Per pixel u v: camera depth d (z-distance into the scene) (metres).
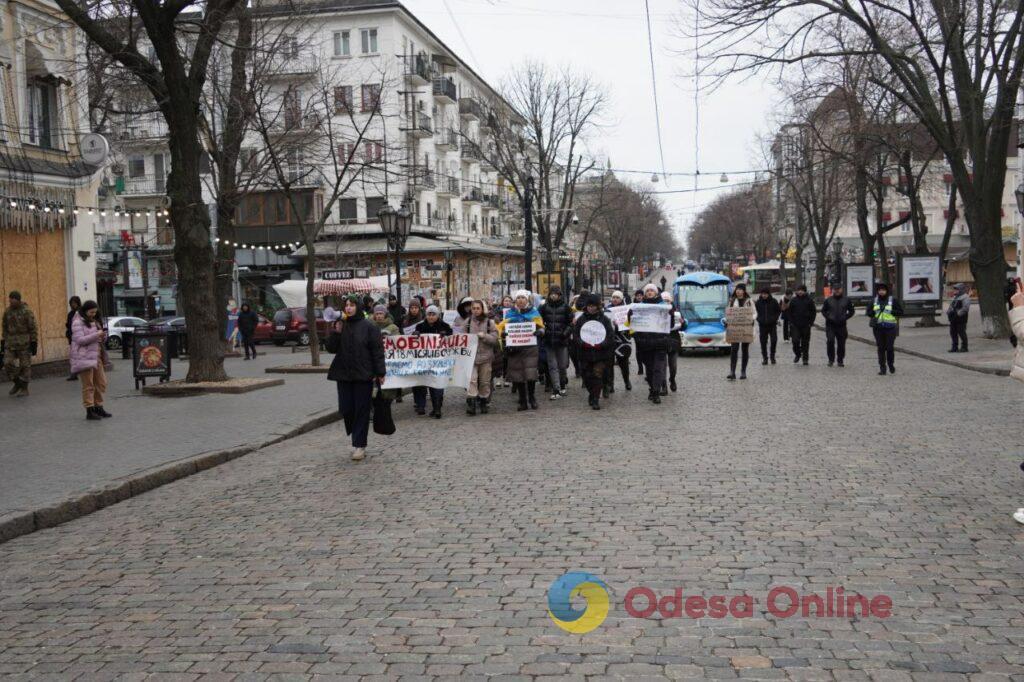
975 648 4.49
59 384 19.72
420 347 14.23
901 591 5.34
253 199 50.41
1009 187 67.12
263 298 50.44
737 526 6.89
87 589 5.95
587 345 14.55
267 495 8.79
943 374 18.91
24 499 8.28
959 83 25.77
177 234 17.78
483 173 70.19
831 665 4.31
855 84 30.78
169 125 17.45
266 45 29.52
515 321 14.87
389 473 9.68
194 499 8.79
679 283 28.20
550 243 48.09
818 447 10.41
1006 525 6.77
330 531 7.19
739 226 96.19
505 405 15.80
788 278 88.88
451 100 59.47
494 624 4.97
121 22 18.38
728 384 18.28
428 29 54.25
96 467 9.86
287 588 5.75
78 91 22.73
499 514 7.53
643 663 4.38
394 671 4.37
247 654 4.67
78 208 22.31
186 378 18.08
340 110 29.05
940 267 34.56
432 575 5.89
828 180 49.38
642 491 8.24
